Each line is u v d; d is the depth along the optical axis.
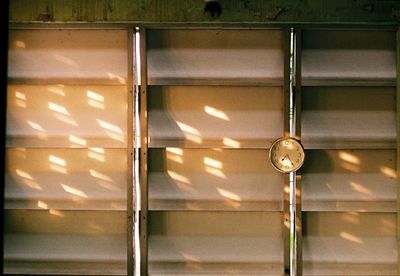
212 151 4.64
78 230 4.67
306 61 4.61
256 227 4.64
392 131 4.62
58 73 4.65
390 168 4.62
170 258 4.65
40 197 4.67
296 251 4.60
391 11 4.53
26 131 4.67
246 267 4.64
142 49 4.59
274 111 4.62
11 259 4.71
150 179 4.65
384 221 4.63
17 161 4.67
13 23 4.61
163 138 4.64
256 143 4.63
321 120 4.62
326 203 4.62
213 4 4.48
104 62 4.64
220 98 4.63
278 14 4.55
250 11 4.55
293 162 4.49
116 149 4.65
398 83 4.58
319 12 4.54
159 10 4.56
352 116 4.62
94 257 4.66
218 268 4.64
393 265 4.62
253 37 4.61
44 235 4.68
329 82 4.60
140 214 4.63
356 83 4.60
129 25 4.58
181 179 4.65
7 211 4.68
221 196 4.64
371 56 4.61
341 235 4.63
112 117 4.64
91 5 4.59
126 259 4.65
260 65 4.61
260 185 4.63
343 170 4.62
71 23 4.60
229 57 4.61
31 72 4.65
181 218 4.65
